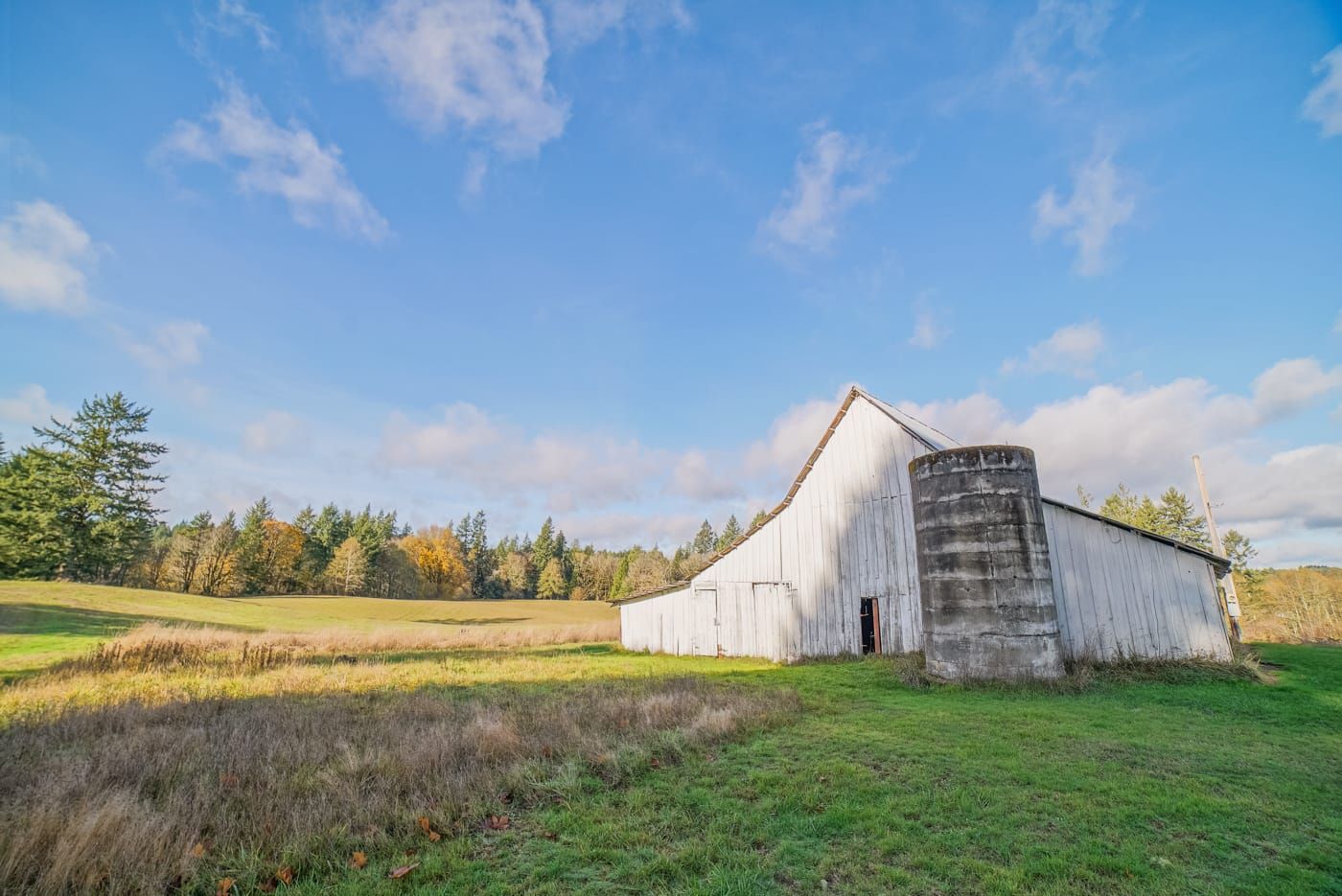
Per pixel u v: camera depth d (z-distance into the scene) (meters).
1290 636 26.69
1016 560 12.73
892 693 11.96
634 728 8.03
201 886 4.04
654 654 23.83
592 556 122.44
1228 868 4.36
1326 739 8.00
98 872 3.90
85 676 14.41
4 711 9.77
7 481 48.75
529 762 6.41
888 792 5.77
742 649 21.91
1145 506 52.47
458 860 4.37
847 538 20.36
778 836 4.80
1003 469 13.14
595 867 4.29
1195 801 5.55
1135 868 4.29
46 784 5.37
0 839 4.02
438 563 103.06
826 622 20.30
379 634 27.48
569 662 19.30
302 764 6.45
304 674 15.10
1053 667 12.45
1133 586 14.87
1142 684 12.34
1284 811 5.39
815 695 11.62
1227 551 50.47
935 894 3.96
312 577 86.56
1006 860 4.43
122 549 52.69
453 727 7.94
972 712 9.63
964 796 5.62
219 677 14.81
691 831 4.90
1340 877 4.26
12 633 22.00
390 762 6.28
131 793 5.27
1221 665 13.39
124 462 53.91
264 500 86.25
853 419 20.83
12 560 47.00
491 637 29.19
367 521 99.50
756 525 22.45
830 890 4.00
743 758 6.89
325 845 4.51
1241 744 7.70
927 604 13.73
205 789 5.49
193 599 45.66
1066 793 5.81
